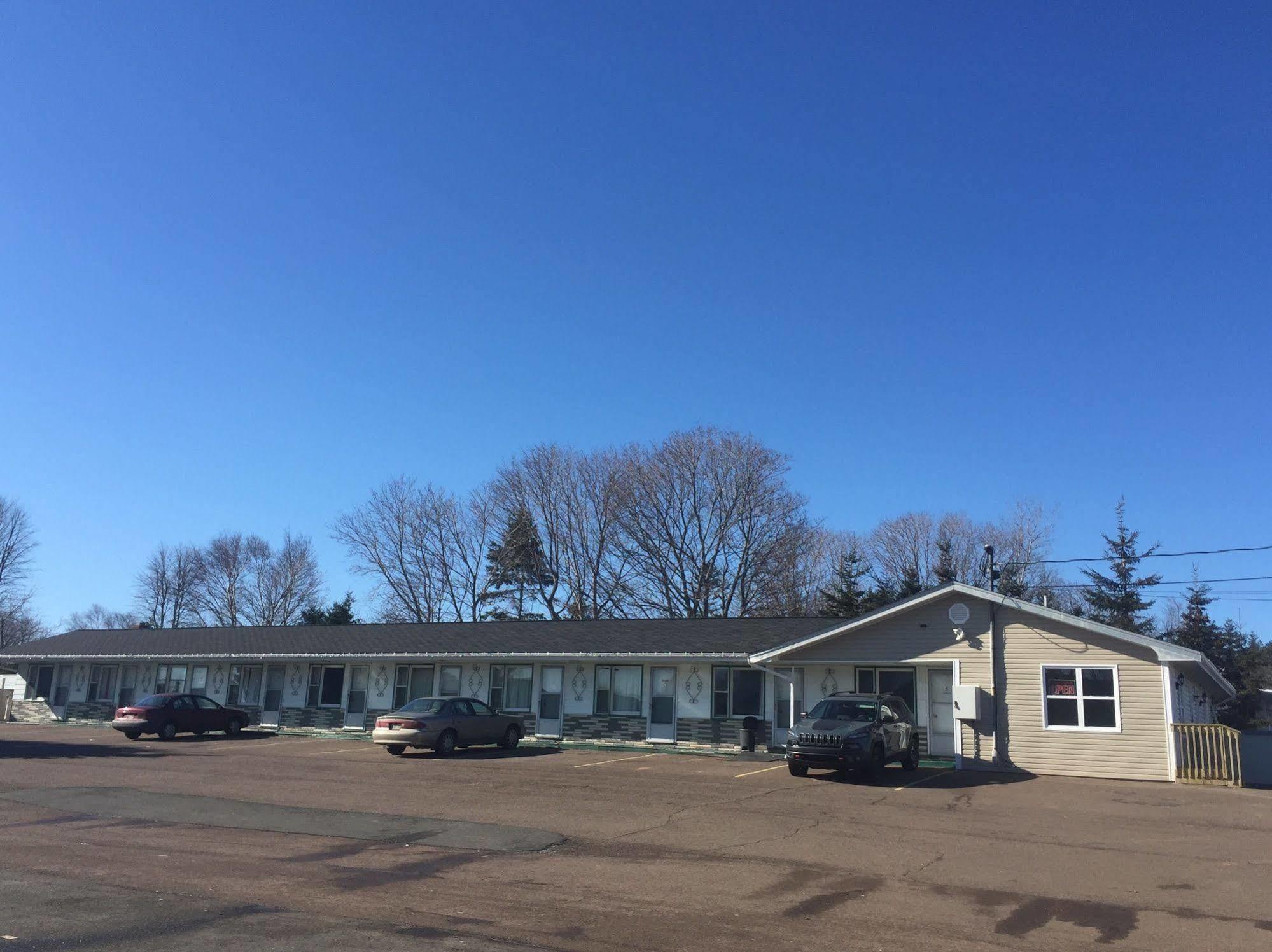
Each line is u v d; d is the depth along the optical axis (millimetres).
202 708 31859
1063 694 21922
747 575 49938
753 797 17062
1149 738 20922
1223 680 25141
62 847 11703
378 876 10320
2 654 42156
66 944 7316
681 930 8359
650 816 14898
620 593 51688
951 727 24797
